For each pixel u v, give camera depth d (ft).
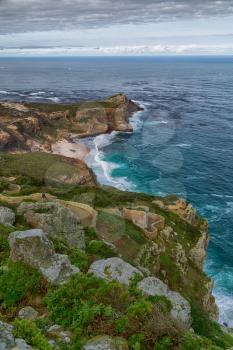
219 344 57.26
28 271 43.47
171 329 36.81
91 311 37.14
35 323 35.83
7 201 109.19
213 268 152.97
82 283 41.98
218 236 177.27
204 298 106.83
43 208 67.51
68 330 36.01
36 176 197.67
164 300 43.50
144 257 94.79
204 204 205.67
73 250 53.62
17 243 44.80
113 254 64.34
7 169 205.67
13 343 31.24
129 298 40.32
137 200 141.08
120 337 35.06
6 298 40.37
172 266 107.04
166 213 142.31
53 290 41.34
